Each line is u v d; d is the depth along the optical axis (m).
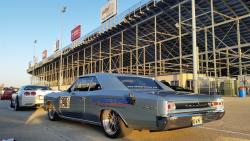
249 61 32.69
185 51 33.97
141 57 39.38
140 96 5.24
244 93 21.92
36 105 12.60
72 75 50.00
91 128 7.24
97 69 46.84
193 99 5.30
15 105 12.95
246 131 6.70
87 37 37.88
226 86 24.39
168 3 24.31
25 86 13.25
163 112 4.82
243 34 27.16
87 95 6.74
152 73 39.84
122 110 5.56
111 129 5.98
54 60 58.38
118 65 43.22
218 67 36.09
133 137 5.96
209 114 5.55
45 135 6.31
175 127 4.96
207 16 25.16
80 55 47.81
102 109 6.13
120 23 29.95
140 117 5.16
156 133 6.35
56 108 8.38
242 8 22.70
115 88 6.07
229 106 13.84
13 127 7.50
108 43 37.56
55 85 59.28
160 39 31.20
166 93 5.35
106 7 32.47
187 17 26.00
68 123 8.17
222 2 22.59
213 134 6.27
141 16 27.56
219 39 27.45
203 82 23.41
